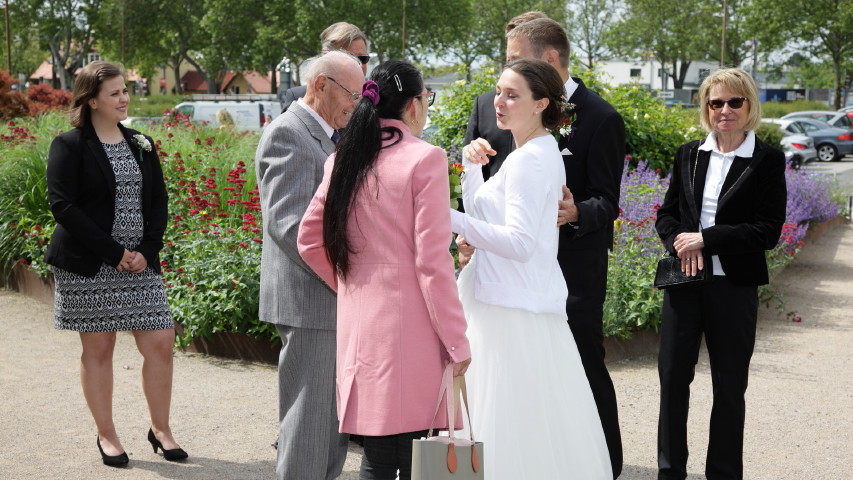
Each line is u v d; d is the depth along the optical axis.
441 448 2.91
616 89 10.93
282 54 55.88
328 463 3.95
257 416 5.38
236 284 6.66
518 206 3.43
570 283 4.02
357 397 3.03
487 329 3.56
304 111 3.62
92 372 4.50
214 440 4.95
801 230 10.61
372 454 3.23
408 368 2.99
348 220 3.02
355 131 3.04
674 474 4.22
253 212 7.86
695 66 70.19
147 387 4.60
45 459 4.59
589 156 4.02
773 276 9.38
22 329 7.45
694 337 4.16
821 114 35.00
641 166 9.80
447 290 2.97
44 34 71.75
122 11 66.81
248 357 6.69
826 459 4.82
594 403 3.73
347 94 3.58
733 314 4.04
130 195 4.48
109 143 4.47
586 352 4.05
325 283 3.54
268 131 3.61
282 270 3.62
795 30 48.78
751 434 5.23
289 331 3.61
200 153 10.02
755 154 4.04
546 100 3.59
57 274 4.46
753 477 4.54
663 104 11.40
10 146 10.66
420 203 2.96
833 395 6.02
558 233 3.92
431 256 2.95
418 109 3.13
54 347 6.90
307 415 3.56
